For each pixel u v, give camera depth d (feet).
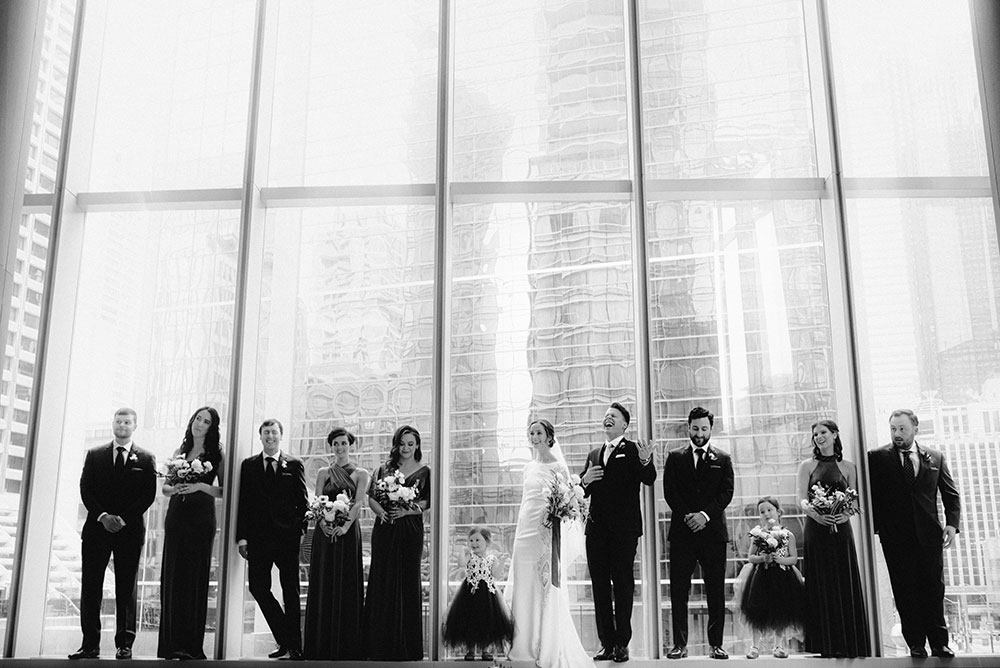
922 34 25.07
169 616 20.93
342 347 24.85
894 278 23.86
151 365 24.64
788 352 23.99
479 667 19.85
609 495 20.13
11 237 21.03
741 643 22.11
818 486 20.74
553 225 25.20
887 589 21.86
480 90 26.23
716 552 20.08
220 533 22.20
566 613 20.06
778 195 24.72
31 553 22.43
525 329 24.70
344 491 21.47
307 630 20.68
